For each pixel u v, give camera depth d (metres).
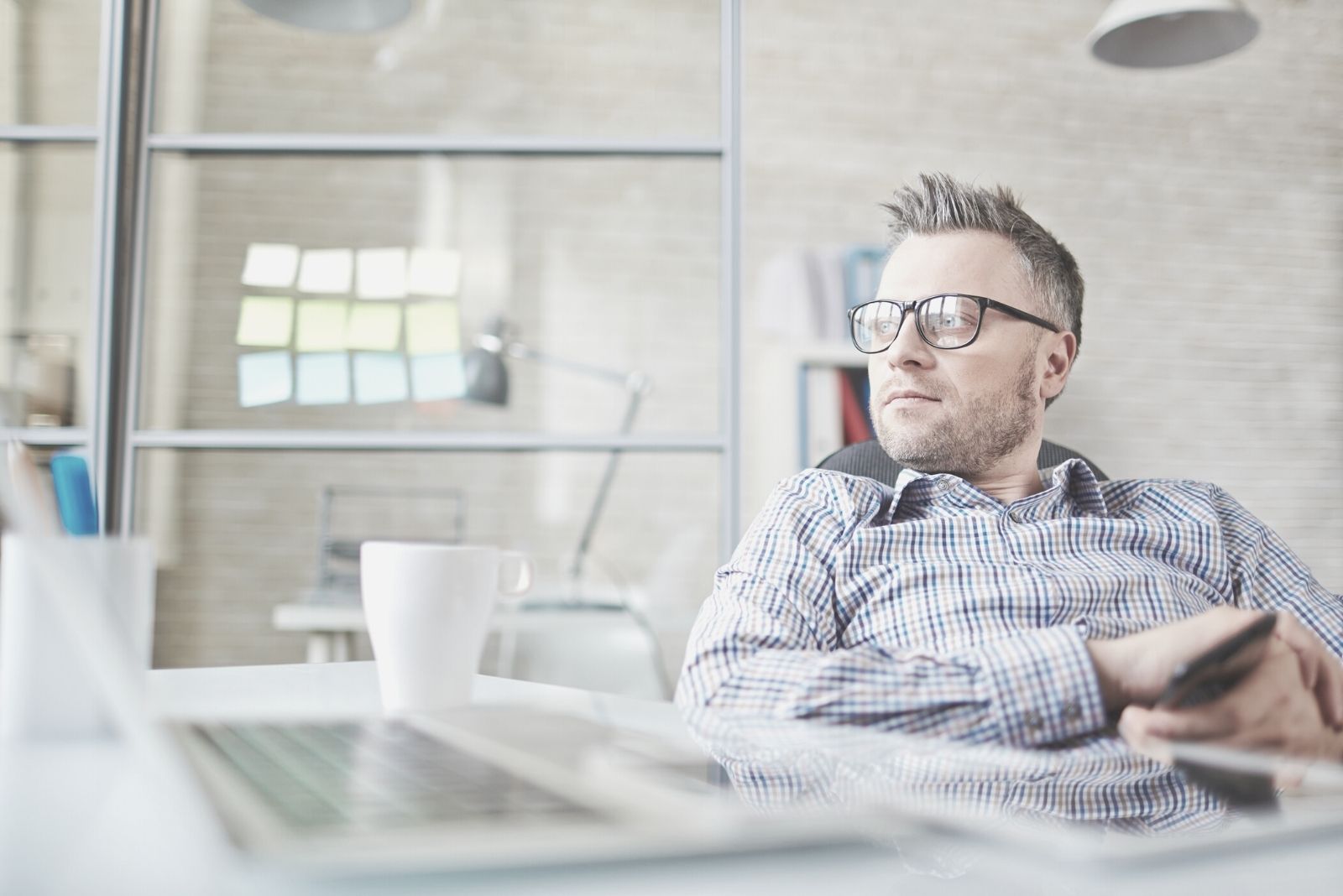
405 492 3.44
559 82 3.96
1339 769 0.46
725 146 2.74
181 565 3.17
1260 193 4.59
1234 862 0.27
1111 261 4.50
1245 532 1.08
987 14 4.48
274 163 3.64
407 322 3.54
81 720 0.44
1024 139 4.47
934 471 1.10
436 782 0.35
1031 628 0.91
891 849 0.27
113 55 2.51
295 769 0.37
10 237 2.67
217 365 3.31
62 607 0.38
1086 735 0.67
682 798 0.33
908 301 1.10
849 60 4.42
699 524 3.71
